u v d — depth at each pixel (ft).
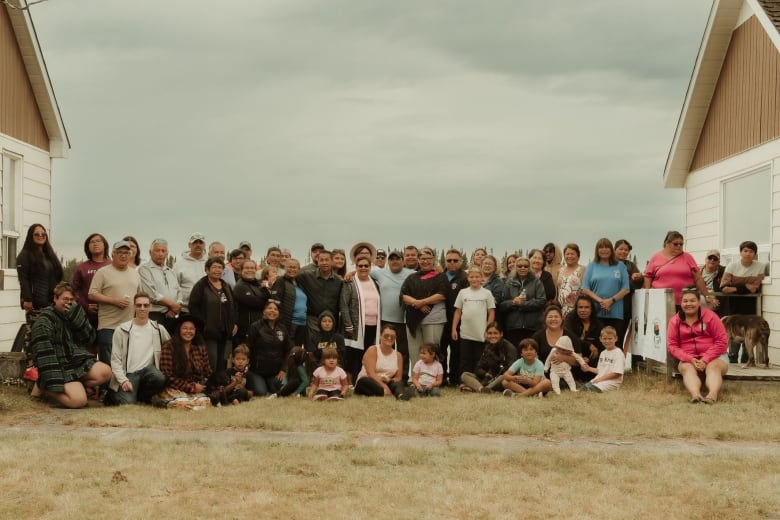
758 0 42.68
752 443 26.55
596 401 33.60
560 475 21.53
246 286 37.24
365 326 38.50
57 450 23.31
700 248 52.54
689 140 53.06
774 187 41.88
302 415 30.07
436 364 36.14
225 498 19.15
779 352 40.40
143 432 27.02
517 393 35.24
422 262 38.81
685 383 34.71
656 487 20.51
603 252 39.73
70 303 33.06
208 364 34.22
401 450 23.97
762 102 43.55
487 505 18.83
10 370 36.45
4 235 43.65
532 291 38.68
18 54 44.91
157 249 36.50
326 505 18.71
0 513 17.97
